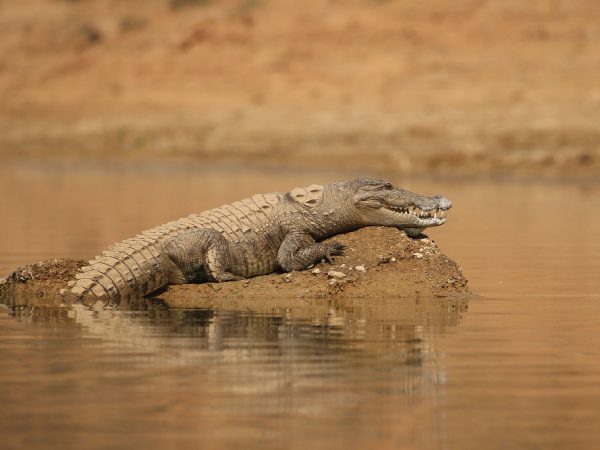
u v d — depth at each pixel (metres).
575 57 170.25
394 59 181.88
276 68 189.88
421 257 44.16
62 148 181.62
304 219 44.47
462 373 28.62
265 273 44.66
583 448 22.27
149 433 23.12
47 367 29.33
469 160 142.00
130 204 96.62
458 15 186.88
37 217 84.38
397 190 44.97
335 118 167.62
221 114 180.75
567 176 129.75
